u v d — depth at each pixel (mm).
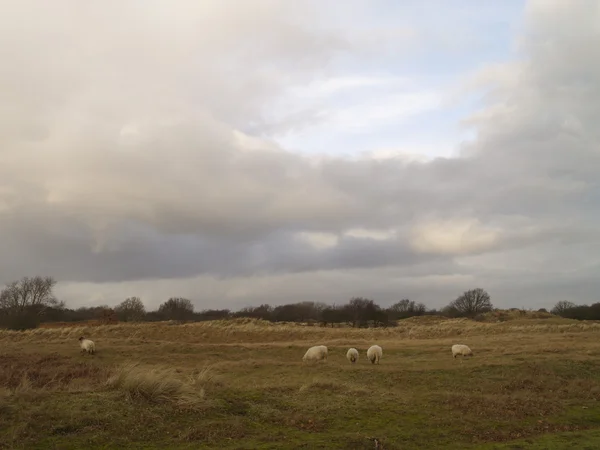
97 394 11219
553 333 45938
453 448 9742
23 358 28391
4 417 9438
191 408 11062
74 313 90250
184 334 47406
